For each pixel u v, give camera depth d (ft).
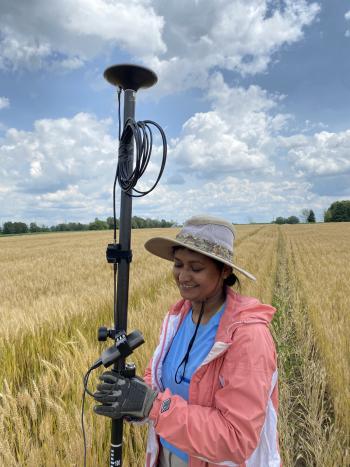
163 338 6.39
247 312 5.33
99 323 21.04
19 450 9.63
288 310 29.45
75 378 12.34
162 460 6.08
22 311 22.74
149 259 58.08
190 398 5.29
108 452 9.56
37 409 11.37
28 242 142.20
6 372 14.38
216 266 5.62
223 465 5.05
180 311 6.54
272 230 201.05
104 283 35.99
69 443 9.28
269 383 4.87
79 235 199.11
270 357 4.98
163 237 5.84
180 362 5.85
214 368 5.21
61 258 69.46
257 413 4.62
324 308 25.99
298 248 93.76
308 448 11.53
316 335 21.09
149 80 5.89
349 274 42.83
